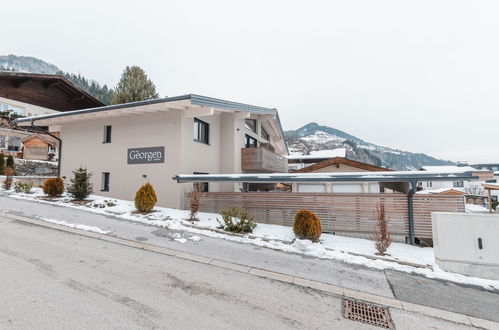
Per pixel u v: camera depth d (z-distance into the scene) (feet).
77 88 60.34
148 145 38.73
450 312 13.09
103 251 18.44
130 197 39.50
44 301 11.33
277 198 30.66
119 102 78.33
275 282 15.49
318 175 28.27
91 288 12.89
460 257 17.98
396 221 26.32
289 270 17.47
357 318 12.09
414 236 25.58
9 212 27.22
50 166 73.10
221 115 47.96
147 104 33.96
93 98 63.98
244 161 48.29
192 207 29.09
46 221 24.80
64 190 41.57
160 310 11.37
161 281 14.42
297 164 128.67
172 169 36.52
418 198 25.84
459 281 16.83
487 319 12.57
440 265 18.52
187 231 25.07
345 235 28.63
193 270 16.38
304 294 14.21
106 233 22.57
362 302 13.73
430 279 17.12
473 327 11.89
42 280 13.28
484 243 17.69
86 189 35.99
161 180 37.19
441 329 11.60
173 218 29.19
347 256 20.47
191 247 20.70
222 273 16.26
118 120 41.86
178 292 13.28
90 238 21.15
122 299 12.05
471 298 14.64
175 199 35.91
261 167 47.24
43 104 57.26
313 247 21.74
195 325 10.42
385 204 26.81
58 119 43.70
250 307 12.35
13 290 12.06
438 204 25.26
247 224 26.27
